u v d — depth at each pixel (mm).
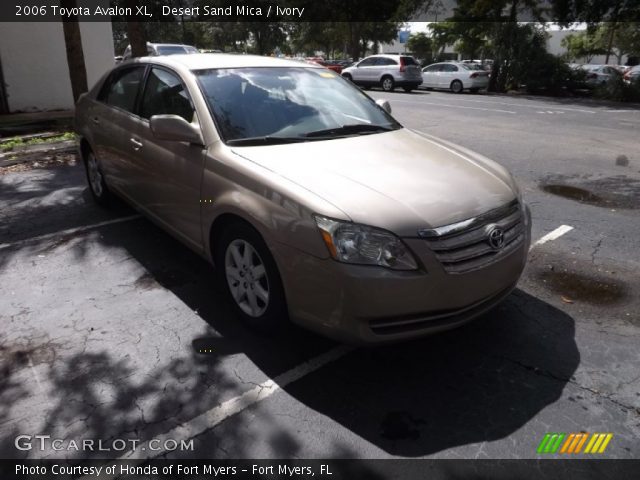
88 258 4301
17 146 8391
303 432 2484
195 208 3432
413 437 2463
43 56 11594
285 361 2998
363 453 2369
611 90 20797
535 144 9531
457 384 2834
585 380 2881
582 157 8445
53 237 4723
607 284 3994
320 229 2596
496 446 2418
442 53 49594
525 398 2732
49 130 9875
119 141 4445
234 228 3115
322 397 2715
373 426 2525
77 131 5480
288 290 2801
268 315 3027
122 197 4812
